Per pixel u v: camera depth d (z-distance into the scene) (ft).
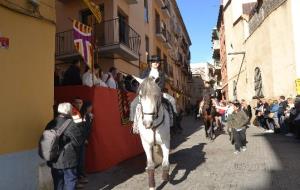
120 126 35.96
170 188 24.93
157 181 27.09
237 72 108.17
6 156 20.99
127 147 37.29
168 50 120.37
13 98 21.85
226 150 41.50
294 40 58.59
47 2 25.41
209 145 46.34
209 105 53.88
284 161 33.45
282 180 26.25
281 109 57.72
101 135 31.68
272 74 71.97
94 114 30.86
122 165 33.81
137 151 40.19
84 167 27.09
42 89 24.29
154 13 95.35
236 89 110.32
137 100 26.20
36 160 23.27
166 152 24.53
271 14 70.69
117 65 59.47
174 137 57.77
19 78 22.41
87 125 26.21
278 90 68.49
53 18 25.90
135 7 71.87
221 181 26.61
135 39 65.67
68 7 62.03
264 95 78.89
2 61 21.26
